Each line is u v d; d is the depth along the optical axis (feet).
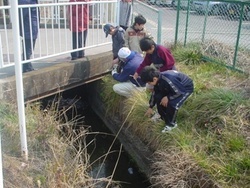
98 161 14.39
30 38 14.75
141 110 13.82
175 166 10.25
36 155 10.50
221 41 19.39
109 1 18.26
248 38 18.42
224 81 15.12
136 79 14.52
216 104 12.33
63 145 11.02
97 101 18.92
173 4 27.50
